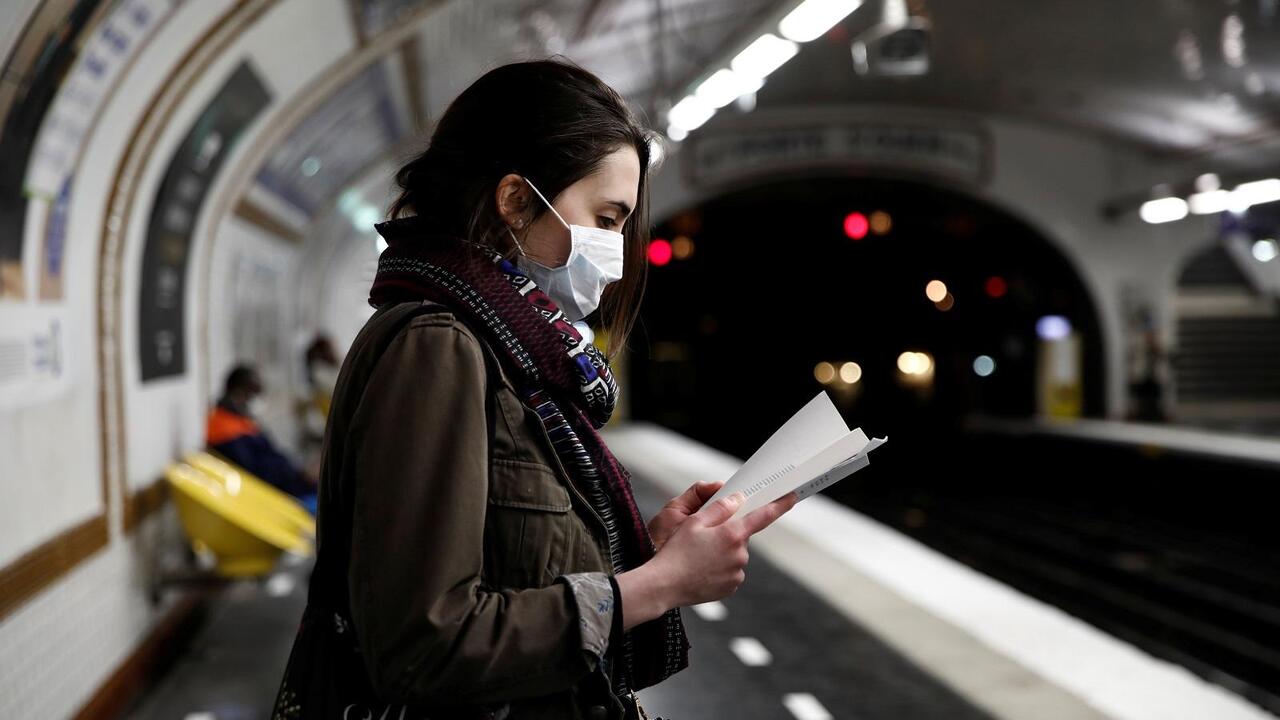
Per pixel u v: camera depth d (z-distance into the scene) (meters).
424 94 9.98
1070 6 13.34
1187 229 23.36
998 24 14.34
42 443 3.57
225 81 5.27
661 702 4.32
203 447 6.81
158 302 5.56
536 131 1.11
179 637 5.43
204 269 6.90
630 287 1.34
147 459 5.18
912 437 29.25
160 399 5.57
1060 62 16.42
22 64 3.04
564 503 1.06
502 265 1.10
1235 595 11.62
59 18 3.10
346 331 15.11
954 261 32.84
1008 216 23.08
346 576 1.08
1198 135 19.70
